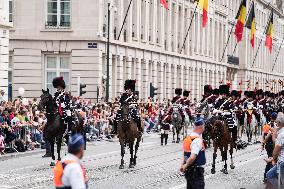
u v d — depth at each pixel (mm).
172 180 23359
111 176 24141
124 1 59531
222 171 25844
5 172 24766
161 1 53281
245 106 40875
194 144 15086
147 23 65062
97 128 41531
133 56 61062
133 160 27484
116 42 56031
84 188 10781
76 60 52250
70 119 26656
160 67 68938
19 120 32094
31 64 52312
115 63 56625
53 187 21203
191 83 80438
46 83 52688
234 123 26844
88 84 52094
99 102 45594
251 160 30781
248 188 21594
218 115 26422
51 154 28250
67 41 52250
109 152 33594
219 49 94688
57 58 52688
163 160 29984
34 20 52312
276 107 44406
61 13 52406
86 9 52219
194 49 81250
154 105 52625
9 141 31172
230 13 100688
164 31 70562
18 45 52250
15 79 52219
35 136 33688
